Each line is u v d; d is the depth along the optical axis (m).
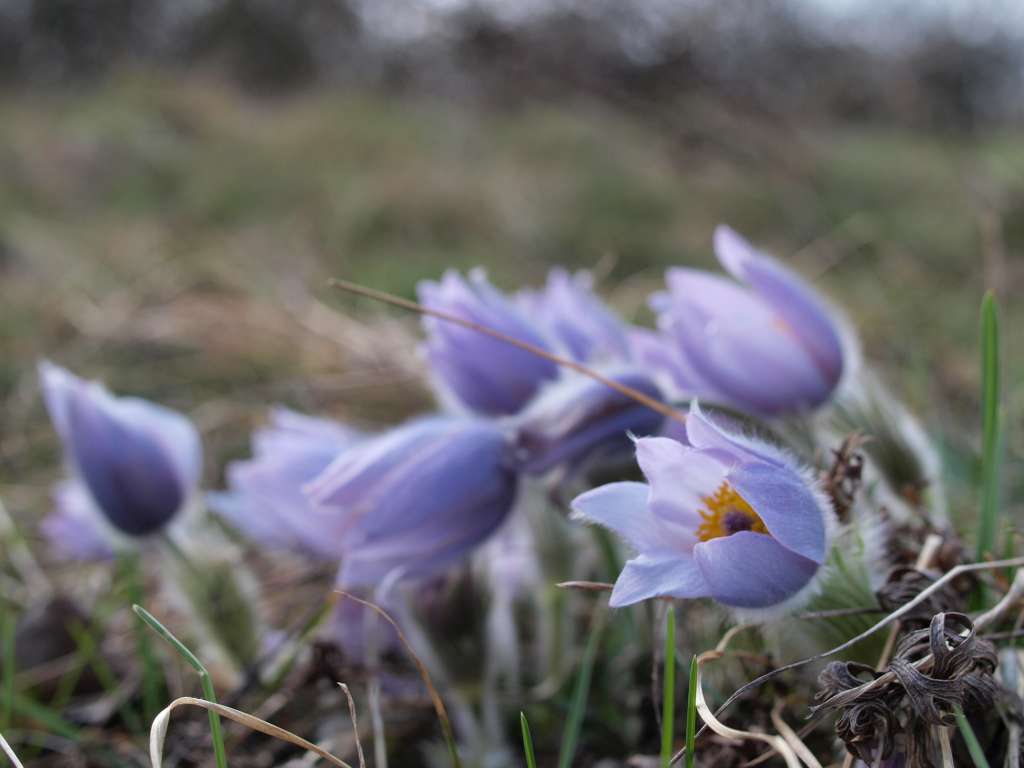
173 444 0.34
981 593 0.28
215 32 2.32
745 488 0.23
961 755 0.24
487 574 0.30
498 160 1.27
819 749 0.27
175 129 1.48
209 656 0.33
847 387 0.31
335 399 0.54
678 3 1.31
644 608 0.31
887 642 0.25
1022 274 0.78
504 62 1.46
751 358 0.30
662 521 0.23
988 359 0.29
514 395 0.31
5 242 0.92
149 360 0.62
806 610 0.24
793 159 1.12
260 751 0.31
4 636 0.34
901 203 1.05
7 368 0.61
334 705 0.32
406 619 0.30
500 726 0.31
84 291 0.75
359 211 1.01
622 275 0.88
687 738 0.23
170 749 0.30
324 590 0.37
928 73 1.63
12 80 2.28
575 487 0.29
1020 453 0.42
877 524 0.26
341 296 0.71
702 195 1.10
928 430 0.44
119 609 0.36
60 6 2.40
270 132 1.49
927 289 0.73
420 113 1.60
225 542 0.35
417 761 0.31
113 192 1.19
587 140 1.30
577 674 0.33
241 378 0.59
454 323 0.31
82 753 0.31
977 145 1.35
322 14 2.29
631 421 0.28
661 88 1.24
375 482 0.28
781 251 0.90
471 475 0.28
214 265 0.81
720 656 0.26
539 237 0.96
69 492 0.37
